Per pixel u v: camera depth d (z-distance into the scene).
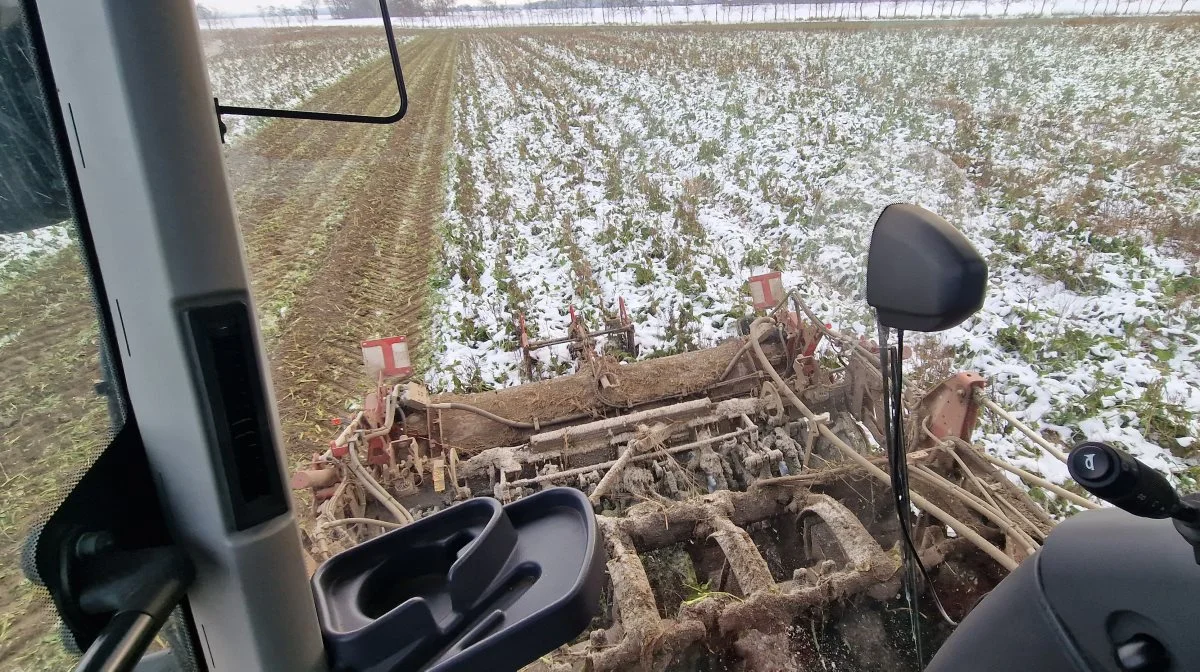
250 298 1.24
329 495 4.03
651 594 2.76
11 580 1.14
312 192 12.94
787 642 2.52
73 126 1.12
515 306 8.56
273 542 1.28
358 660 1.38
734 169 13.45
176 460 1.22
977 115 14.97
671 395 4.86
